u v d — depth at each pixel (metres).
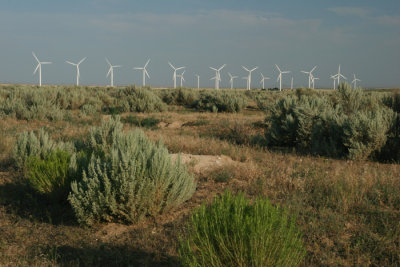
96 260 4.79
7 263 4.64
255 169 8.94
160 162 6.20
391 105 16.55
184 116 23.84
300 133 13.93
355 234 5.35
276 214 3.65
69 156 7.85
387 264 4.55
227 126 18.53
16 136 14.26
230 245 3.53
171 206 6.43
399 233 5.29
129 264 4.66
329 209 6.30
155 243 5.23
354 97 17.91
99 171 6.07
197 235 3.66
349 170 8.83
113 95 41.12
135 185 6.07
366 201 6.63
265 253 3.46
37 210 6.70
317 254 4.79
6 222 6.10
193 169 9.33
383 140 11.40
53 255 4.91
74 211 6.05
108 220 6.02
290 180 7.80
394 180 7.80
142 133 8.32
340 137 12.54
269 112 19.45
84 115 22.94
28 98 25.27
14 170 9.49
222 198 3.78
